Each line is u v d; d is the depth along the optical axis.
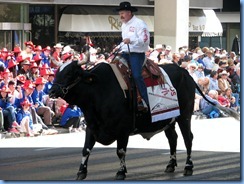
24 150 22.94
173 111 17.84
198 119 32.47
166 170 18.50
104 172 18.56
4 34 37.91
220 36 52.50
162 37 41.25
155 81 17.61
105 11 42.94
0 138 25.55
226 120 32.09
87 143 16.95
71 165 19.91
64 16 41.66
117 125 16.86
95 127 16.86
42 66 28.55
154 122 17.56
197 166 19.53
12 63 27.58
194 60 35.53
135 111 17.08
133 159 20.91
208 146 23.81
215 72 34.38
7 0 36.69
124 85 16.95
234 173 18.33
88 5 42.34
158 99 17.58
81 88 16.64
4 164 20.03
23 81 26.50
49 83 28.16
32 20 40.53
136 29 17.19
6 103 25.95
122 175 17.16
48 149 23.22
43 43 41.12
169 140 18.50
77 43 41.97
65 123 27.64
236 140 25.41
